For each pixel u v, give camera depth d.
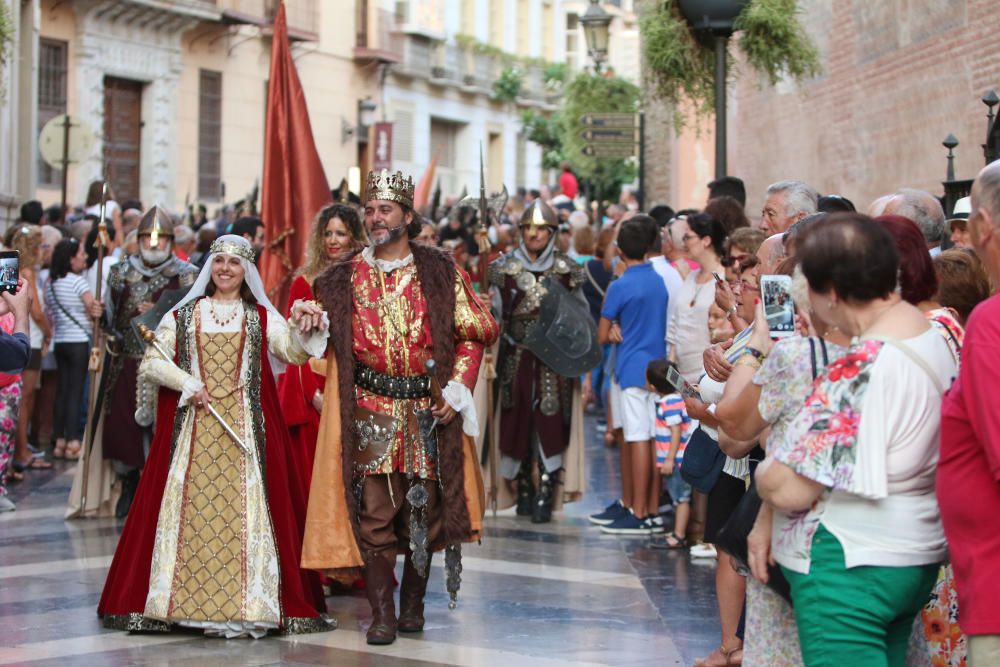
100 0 31.88
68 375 15.30
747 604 5.23
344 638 7.79
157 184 34.91
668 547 10.56
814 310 4.75
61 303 15.21
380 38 45.03
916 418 4.54
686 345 10.16
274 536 7.85
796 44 13.69
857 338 4.65
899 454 4.54
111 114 33.56
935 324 5.22
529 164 58.09
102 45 32.56
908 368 4.54
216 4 35.81
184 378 7.82
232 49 37.78
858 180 15.99
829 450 4.52
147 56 34.31
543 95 57.16
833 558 4.58
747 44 13.77
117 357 11.49
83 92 32.09
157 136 34.84
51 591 8.90
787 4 13.52
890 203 6.86
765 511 4.96
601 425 18.17
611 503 12.73
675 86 14.05
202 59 36.69
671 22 13.65
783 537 4.73
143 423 8.27
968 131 12.69
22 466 14.34
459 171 52.75
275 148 11.49
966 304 5.91
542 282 11.79
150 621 7.80
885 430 4.51
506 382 11.91
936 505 4.59
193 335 7.93
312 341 7.56
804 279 4.81
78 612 8.34
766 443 5.25
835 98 16.80
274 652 7.43
